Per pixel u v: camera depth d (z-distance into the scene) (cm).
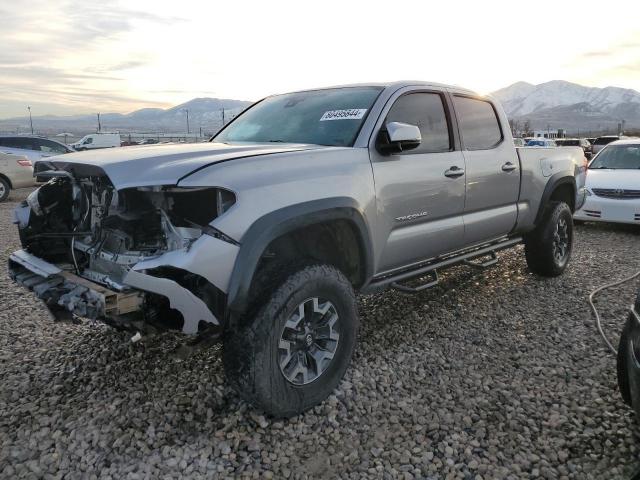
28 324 455
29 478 262
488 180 471
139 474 267
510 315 487
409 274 416
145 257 286
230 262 280
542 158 555
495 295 544
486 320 475
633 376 269
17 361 385
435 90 441
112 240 308
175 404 330
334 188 329
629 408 326
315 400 321
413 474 269
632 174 938
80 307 280
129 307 276
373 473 270
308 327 318
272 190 299
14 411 320
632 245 815
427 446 291
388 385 356
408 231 397
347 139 372
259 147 350
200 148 335
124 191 293
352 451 287
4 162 1408
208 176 280
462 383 360
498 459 280
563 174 585
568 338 434
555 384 357
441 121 439
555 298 534
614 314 488
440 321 472
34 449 285
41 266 328
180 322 283
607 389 350
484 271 632
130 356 395
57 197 350
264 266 325
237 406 328
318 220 316
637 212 888
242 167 296
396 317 481
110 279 297
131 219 286
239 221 283
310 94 451
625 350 300
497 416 319
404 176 383
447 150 437
